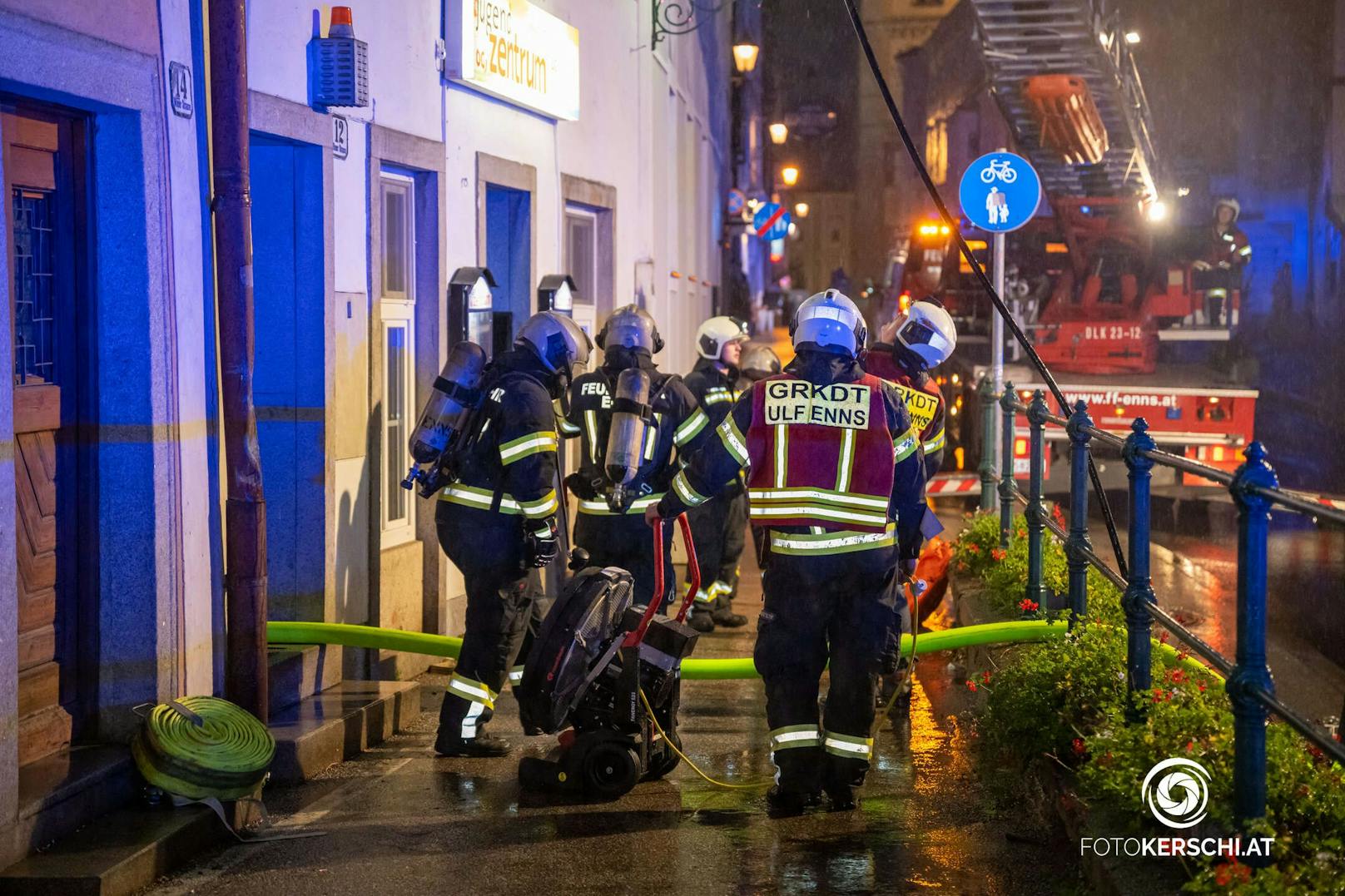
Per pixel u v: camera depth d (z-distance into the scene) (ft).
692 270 73.92
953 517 51.29
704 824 18.94
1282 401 88.22
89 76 17.61
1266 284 108.99
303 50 24.35
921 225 68.49
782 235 118.62
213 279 20.71
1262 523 13.71
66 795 17.15
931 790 20.51
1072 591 22.67
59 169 18.56
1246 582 13.78
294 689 23.32
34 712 18.22
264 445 25.27
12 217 17.70
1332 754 12.23
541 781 20.52
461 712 22.31
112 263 18.92
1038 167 63.98
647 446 24.70
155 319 19.02
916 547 19.97
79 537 19.01
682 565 37.50
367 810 19.66
